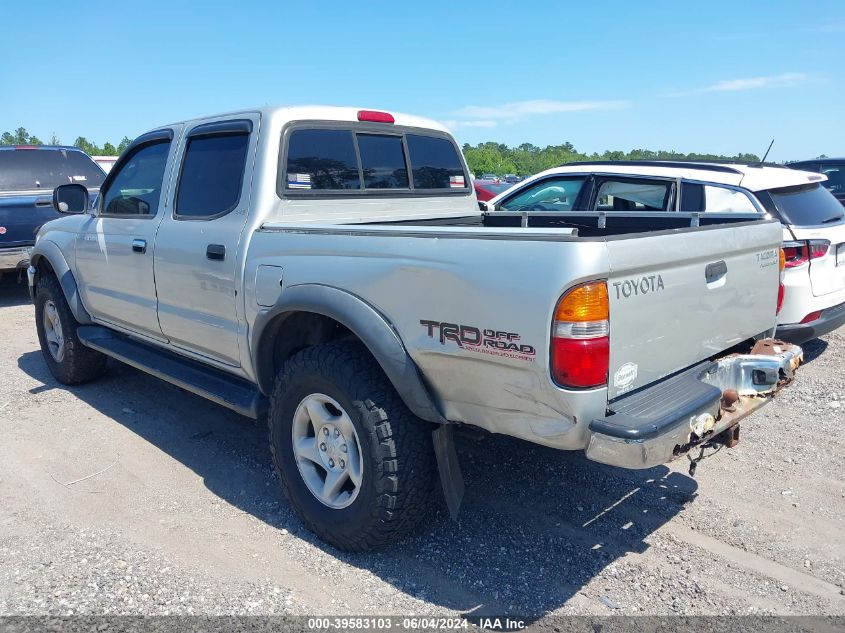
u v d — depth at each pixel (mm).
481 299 2613
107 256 4793
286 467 3410
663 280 2725
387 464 2988
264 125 3777
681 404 2662
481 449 4387
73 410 5164
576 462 4242
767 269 3479
